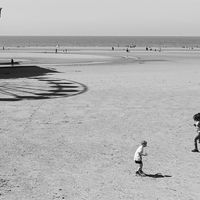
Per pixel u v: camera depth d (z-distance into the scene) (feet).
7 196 32.24
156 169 40.42
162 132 58.18
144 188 34.63
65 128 60.13
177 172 39.42
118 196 32.58
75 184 35.47
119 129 59.93
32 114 70.79
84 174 38.45
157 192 33.65
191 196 32.81
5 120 65.51
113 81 121.08
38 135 55.47
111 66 184.14
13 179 36.68
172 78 130.93
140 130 59.36
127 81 121.39
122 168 40.63
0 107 77.25
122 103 82.74
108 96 91.71
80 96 91.40
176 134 57.00
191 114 72.08
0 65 185.26
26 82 117.70
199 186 35.27
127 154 46.16
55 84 112.88
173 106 79.92
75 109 75.72
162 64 197.36
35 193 33.06
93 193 33.19
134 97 90.79
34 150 47.47
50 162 42.52
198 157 45.06
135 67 178.70
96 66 184.44
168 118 68.44
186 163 42.63
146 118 68.33
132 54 294.87
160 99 88.43
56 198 31.94
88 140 52.95
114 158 44.39
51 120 65.82
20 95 92.48
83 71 157.17
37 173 38.60
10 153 45.93
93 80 123.44
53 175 38.04
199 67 178.70
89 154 45.96
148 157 44.88
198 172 39.45
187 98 90.02
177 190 34.22
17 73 147.74
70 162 42.63
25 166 40.91
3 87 106.22
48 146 49.47
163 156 45.39
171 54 295.69
